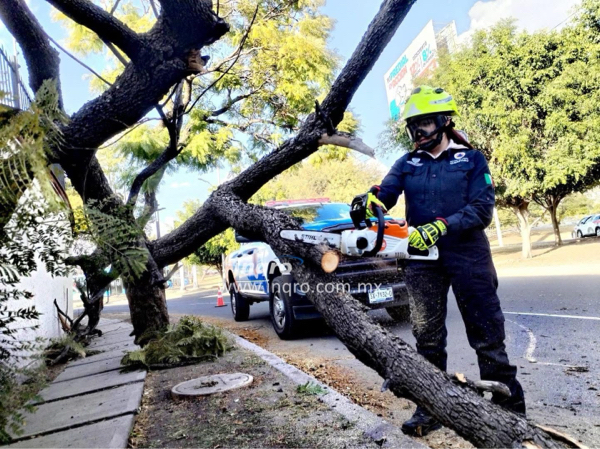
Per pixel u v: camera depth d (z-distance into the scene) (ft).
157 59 8.92
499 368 7.54
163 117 12.48
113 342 21.34
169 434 8.91
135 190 14.75
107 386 12.92
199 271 178.29
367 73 9.88
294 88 27.66
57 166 17.54
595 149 48.08
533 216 153.69
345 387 11.90
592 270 35.01
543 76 49.80
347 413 9.02
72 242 7.79
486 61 51.21
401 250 6.91
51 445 8.61
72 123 9.39
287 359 15.66
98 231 7.99
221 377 12.55
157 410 10.53
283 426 8.66
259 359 14.62
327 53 29.60
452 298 25.34
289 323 18.66
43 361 7.06
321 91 31.81
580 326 15.99
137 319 16.51
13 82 13.82
